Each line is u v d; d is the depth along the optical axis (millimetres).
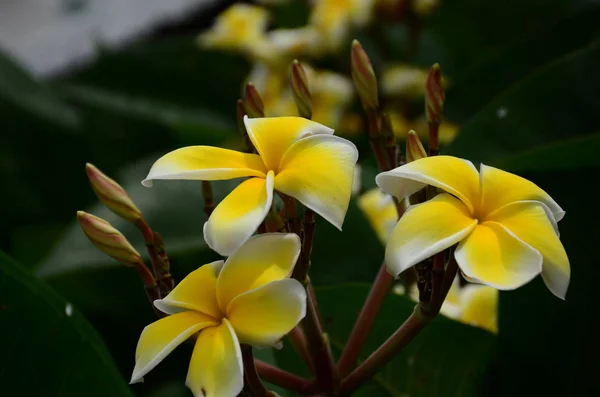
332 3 1004
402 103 1009
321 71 1044
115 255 608
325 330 709
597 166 697
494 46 1105
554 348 695
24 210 1107
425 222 562
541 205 568
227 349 557
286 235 574
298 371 703
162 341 565
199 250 784
